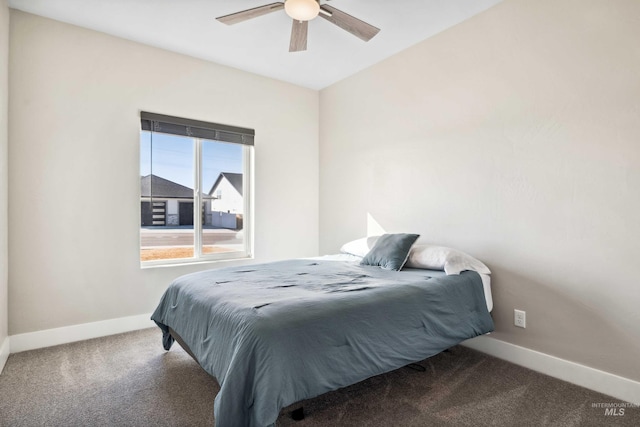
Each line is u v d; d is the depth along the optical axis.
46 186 2.68
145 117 3.09
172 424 1.70
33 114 2.63
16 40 2.57
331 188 4.11
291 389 1.41
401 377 2.20
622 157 1.96
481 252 2.65
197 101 3.40
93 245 2.87
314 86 4.16
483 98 2.63
